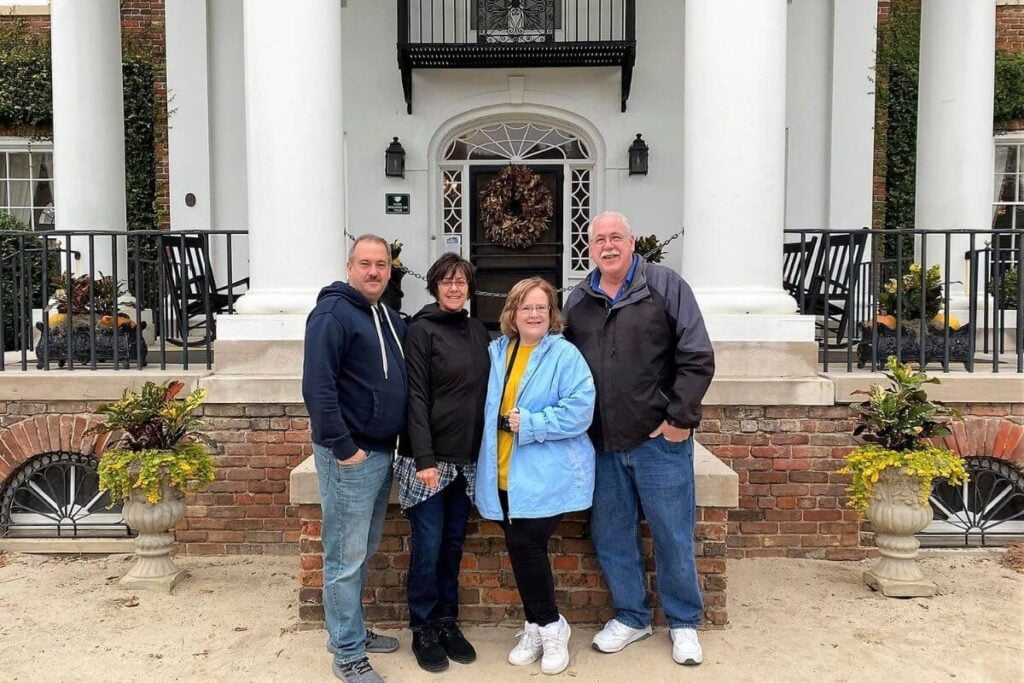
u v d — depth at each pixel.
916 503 4.22
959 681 3.33
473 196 8.30
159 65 8.72
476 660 3.45
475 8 7.95
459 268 3.25
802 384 4.75
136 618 4.01
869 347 5.30
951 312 6.45
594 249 3.30
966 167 6.37
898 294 4.93
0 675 3.40
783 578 4.54
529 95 8.04
